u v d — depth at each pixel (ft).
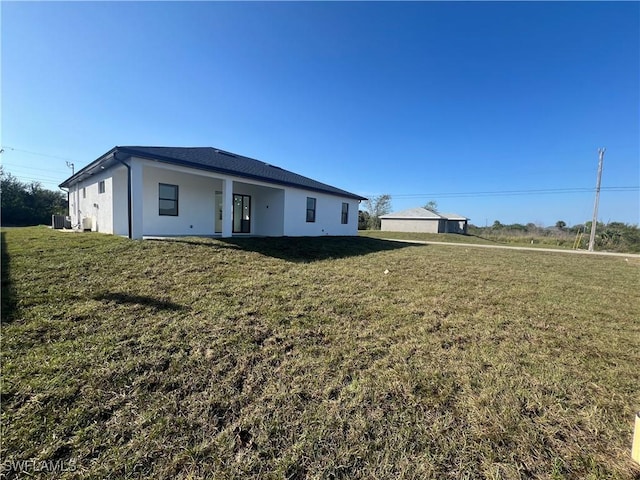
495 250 47.70
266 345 9.53
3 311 10.85
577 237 79.92
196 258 20.88
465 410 6.71
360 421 6.25
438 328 11.69
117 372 7.61
